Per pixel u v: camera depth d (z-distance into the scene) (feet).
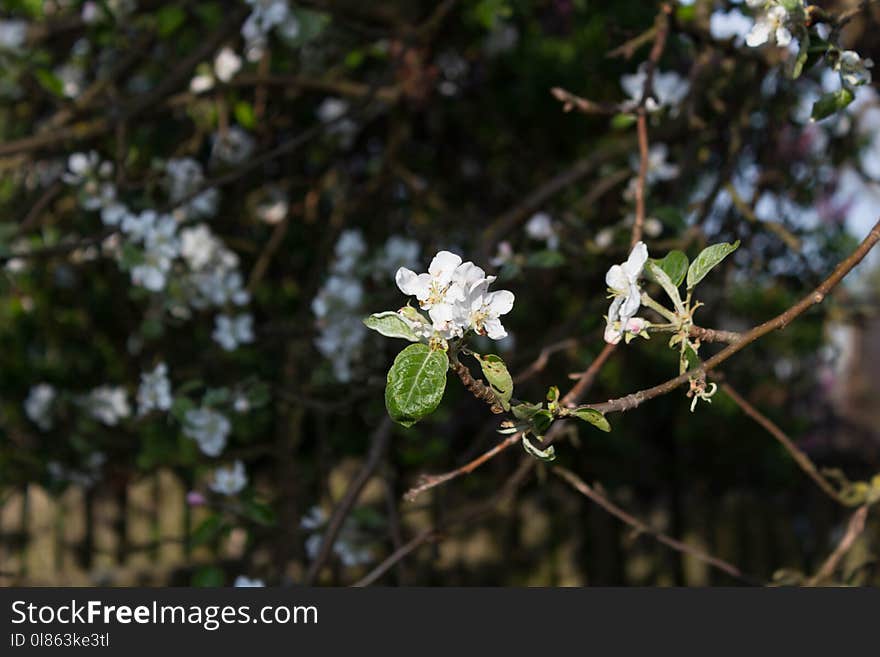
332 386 10.66
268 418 11.82
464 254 11.62
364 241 12.78
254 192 12.73
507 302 4.09
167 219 8.75
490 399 4.12
